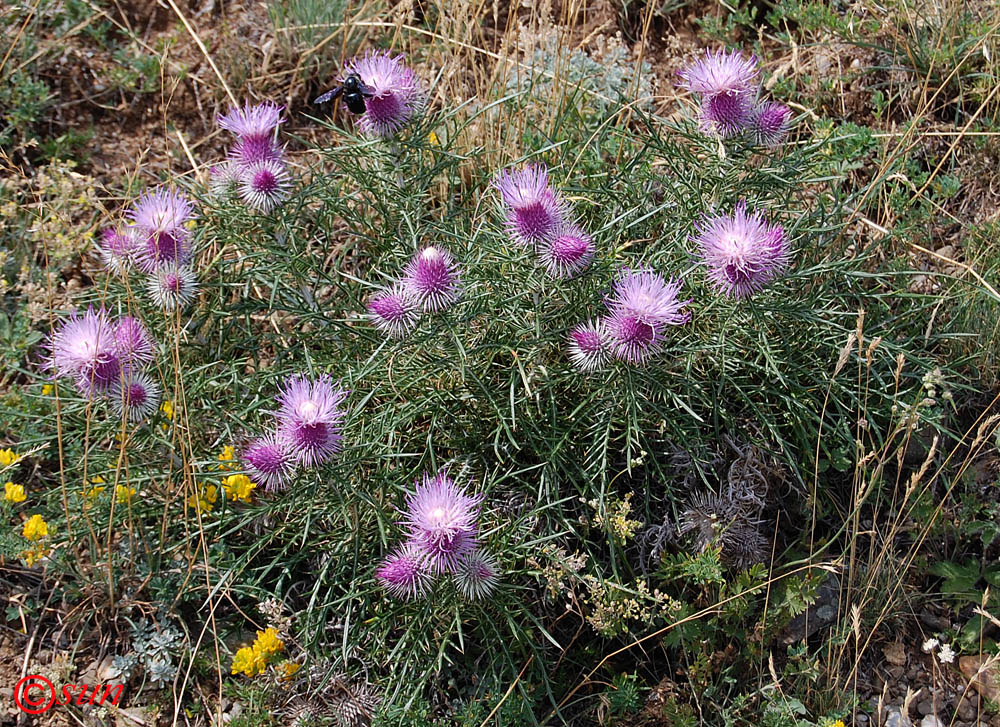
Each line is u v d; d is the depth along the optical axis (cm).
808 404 98
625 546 96
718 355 96
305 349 95
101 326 90
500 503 96
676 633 93
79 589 95
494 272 94
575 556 91
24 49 115
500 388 97
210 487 96
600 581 91
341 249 108
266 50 120
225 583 94
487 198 106
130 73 117
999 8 115
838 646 95
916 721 94
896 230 106
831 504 100
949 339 105
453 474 96
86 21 117
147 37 120
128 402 90
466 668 93
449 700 93
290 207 98
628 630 93
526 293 94
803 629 96
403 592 88
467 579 87
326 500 93
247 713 92
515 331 95
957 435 103
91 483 95
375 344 96
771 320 96
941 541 100
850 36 118
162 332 99
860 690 95
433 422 94
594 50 121
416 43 120
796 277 95
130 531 93
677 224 98
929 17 119
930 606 98
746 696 93
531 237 91
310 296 100
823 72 119
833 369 100
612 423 96
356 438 94
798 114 117
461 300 92
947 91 116
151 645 94
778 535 99
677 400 93
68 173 108
